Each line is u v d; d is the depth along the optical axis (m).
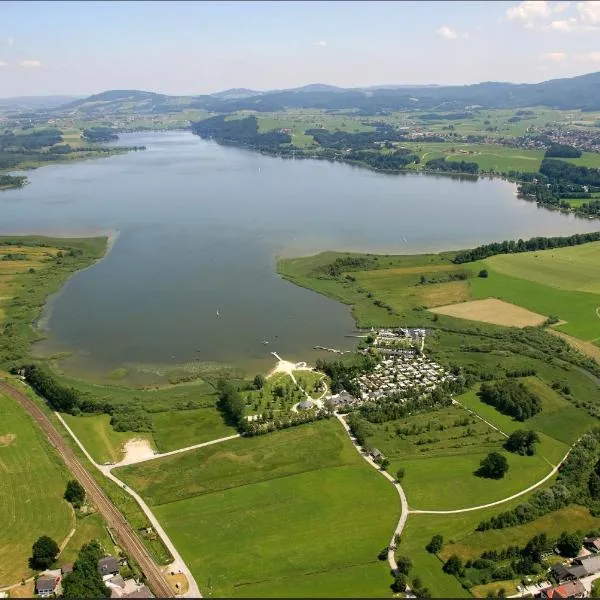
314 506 164.75
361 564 144.00
